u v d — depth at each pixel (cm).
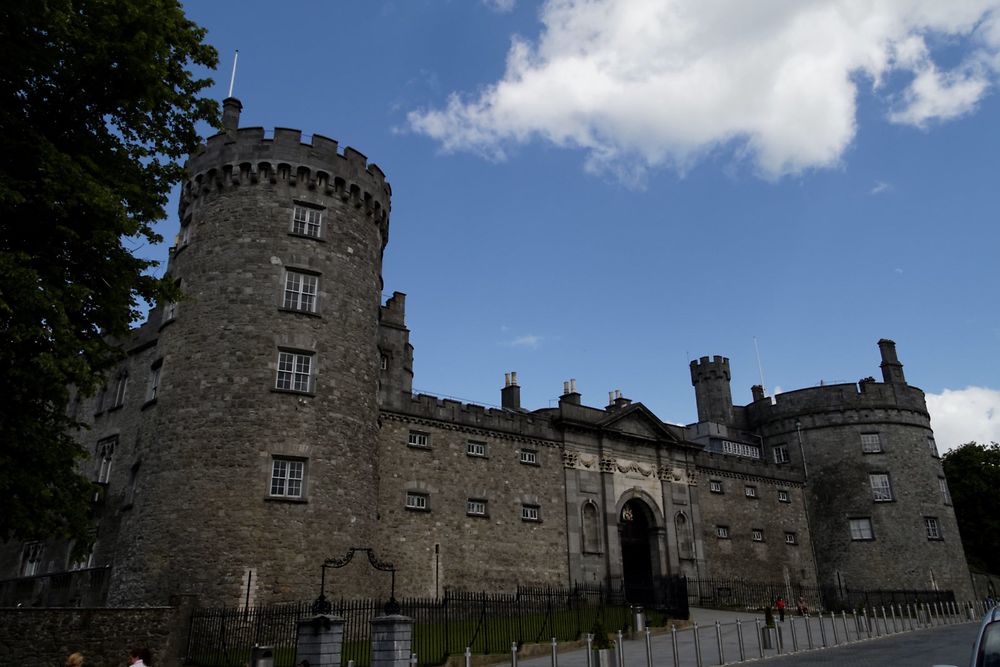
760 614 4116
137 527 2738
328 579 2730
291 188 3158
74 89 1584
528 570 3847
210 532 2614
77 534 1648
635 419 4697
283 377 2900
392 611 1795
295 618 2545
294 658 2073
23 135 1474
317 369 2955
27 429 1494
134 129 1714
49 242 1532
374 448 3153
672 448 4847
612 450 4488
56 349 1443
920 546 5166
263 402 2817
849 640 2683
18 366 1434
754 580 4956
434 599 3331
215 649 2277
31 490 1499
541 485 4094
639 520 4609
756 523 5153
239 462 2716
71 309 1476
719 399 5947
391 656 1719
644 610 3366
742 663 2042
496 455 3962
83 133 1620
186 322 2966
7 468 1472
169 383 2902
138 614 2116
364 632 2500
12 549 3766
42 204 1458
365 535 2942
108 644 2033
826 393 5647
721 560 4841
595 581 4088
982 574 5900
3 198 1316
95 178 1575
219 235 3055
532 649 2370
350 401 3025
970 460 6700
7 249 1441
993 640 900
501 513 3856
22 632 1911
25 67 1482
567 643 2497
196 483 2689
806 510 5509
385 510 3447
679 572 4519
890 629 3200
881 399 5547
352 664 1748
